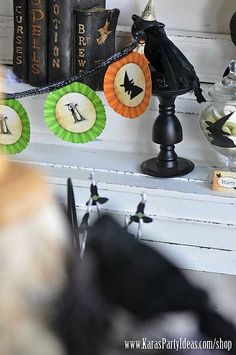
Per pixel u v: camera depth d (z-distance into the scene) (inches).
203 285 18.1
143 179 46.4
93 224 18.1
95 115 47.3
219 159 49.1
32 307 13.6
